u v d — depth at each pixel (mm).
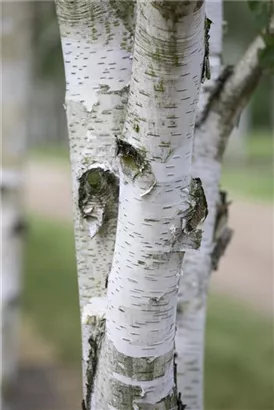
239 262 11852
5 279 6016
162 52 1452
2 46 5887
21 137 6000
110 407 1831
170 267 1689
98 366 1888
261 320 9211
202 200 1657
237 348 8234
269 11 2510
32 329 9234
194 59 1479
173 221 1640
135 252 1675
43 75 17672
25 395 7062
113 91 1896
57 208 19359
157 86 1504
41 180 26344
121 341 1766
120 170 1657
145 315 1724
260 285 10586
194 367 2754
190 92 1519
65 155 39281
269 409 6832
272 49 2459
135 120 1570
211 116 2619
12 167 5965
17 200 6027
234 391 7195
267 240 13586
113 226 1923
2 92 5934
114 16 1869
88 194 1907
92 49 1897
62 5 1882
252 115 47312
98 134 1908
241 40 15461
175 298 1749
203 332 2783
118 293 1736
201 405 2807
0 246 5973
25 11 5996
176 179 1607
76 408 6949
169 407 1842
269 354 8148
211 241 2729
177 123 1547
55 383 7496
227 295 10102
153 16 1411
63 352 8453
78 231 1974
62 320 9641
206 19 1671
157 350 1768
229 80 2584
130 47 1889
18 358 8117
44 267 12695
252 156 33938
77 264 2010
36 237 15359
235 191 20562
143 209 1632
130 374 1779
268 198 19094
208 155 2641
